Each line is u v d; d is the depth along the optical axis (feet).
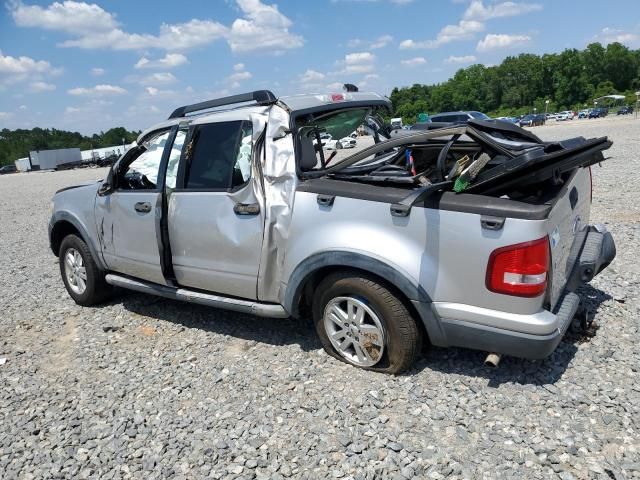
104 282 17.47
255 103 13.61
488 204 9.93
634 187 31.91
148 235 14.78
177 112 15.37
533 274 9.63
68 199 17.58
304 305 13.19
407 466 8.98
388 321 11.16
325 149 14.28
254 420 10.65
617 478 8.36
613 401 10.22
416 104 424.05
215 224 13.21
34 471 9.71
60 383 12.87
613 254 13.46
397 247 10.65
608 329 13.05
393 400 10.85
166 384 12.36
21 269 24.59
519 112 386.73
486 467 8.86
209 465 9.47
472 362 11.95
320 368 12.35
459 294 10.26
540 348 9.85
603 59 394.52
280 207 12.17
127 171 15.79
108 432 10.69
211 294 14.15
